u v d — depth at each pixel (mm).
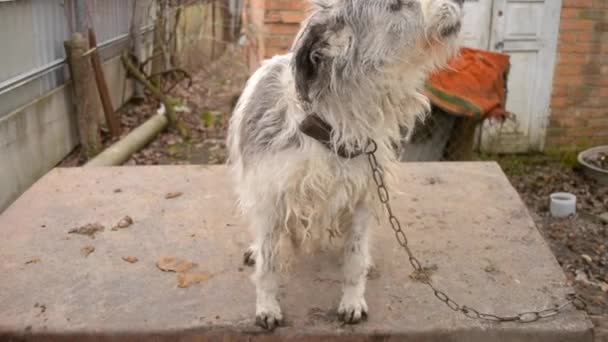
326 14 1089
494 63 2389
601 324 1687
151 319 1270
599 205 2523
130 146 2689
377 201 1239
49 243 1519
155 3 3576
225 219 1627
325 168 1141
